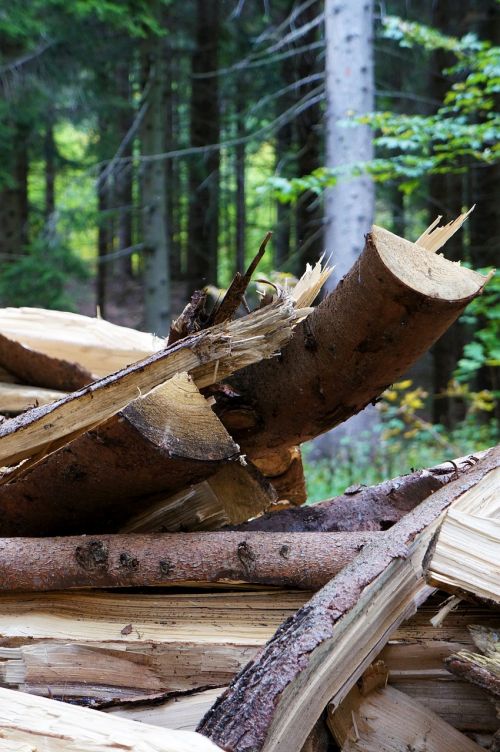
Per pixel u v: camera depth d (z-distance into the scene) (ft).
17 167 49.52
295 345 7.88
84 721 6.78
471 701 7.34
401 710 7.29
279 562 7.59
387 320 7.46
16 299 33.94
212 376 7.66
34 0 31.94
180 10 44.98
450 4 37.42
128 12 33.24
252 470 8.25
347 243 24.21
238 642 7.45
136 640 7.51
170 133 55.31
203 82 45.65
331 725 7.22
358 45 24.68
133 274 72.54
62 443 7.79
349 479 20.39
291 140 47.09
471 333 35.81
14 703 6.91
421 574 7.30
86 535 7.86
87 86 38.68
